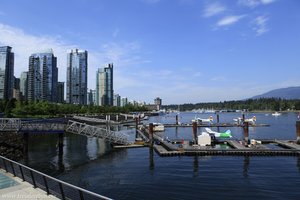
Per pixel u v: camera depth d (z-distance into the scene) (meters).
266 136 103.50
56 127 67.19
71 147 75.62
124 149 71.81
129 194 36.22
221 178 42.69
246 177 43.03
